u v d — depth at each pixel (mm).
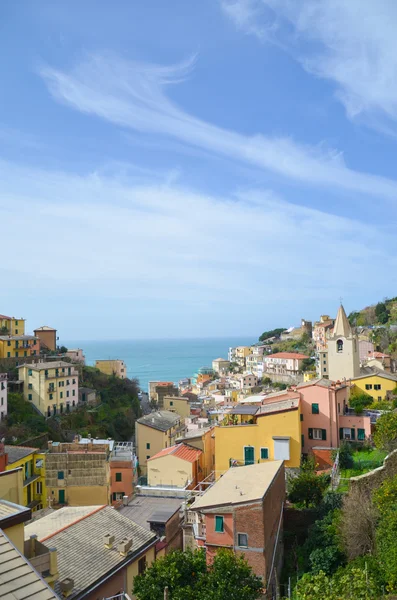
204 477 61625
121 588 28359
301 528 39344
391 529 28156
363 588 22984
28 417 99000
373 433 51844
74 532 29891
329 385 55344
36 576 13000
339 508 36750
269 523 33219
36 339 128500
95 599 25953
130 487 68125
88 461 63656
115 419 119500
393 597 24688
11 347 120625
